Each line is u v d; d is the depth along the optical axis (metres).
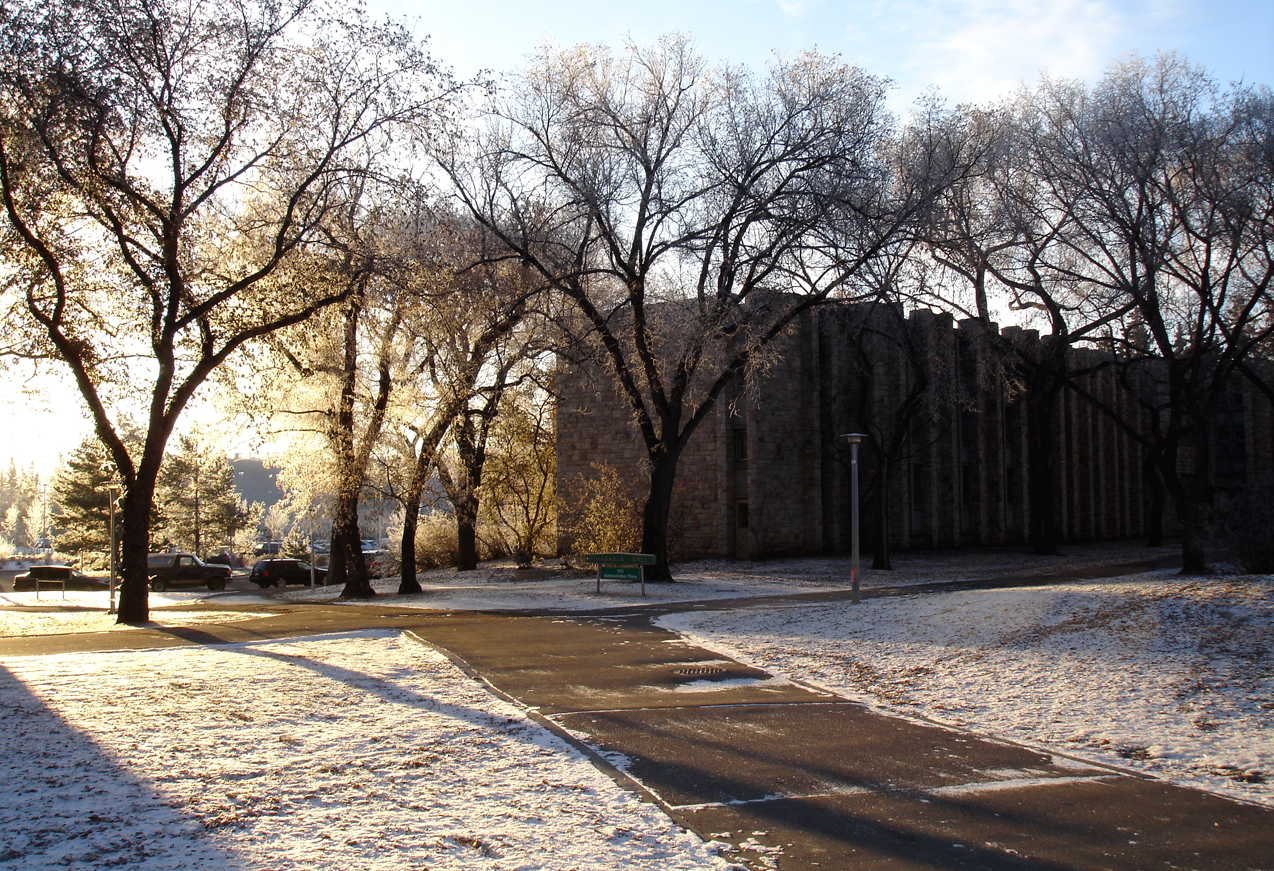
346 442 26.77
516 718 8.96
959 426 43.91
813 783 6.95
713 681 11.16
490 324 25.28
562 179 25.16
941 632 13.99
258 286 20.56
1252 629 12.52
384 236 21.25
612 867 5.26
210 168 19.38
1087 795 6.71
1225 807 6.45
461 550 39.91
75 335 19.66
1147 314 24.72
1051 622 14.05
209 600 34.97
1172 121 23.97
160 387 19.06
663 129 25.45
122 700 9.55
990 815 6.25
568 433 41.91
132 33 17.16
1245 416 55.16
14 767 7.07
